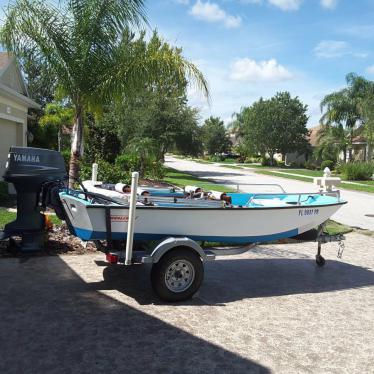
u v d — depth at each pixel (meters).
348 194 23.80
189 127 28.52
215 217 6.14
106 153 26.03
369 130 39.97
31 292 5.91
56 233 8.80
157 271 5.66
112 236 5.72
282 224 6.76
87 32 8.91
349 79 45.88
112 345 4.51
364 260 8.74
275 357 4.43
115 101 9.55
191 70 9.12
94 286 6.25
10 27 8.71
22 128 16.19
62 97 9.86
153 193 6.93
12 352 4.28
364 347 4.75
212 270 7.52
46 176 7.16
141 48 9.29
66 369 4.01
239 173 39.31
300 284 6.95
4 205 11.92
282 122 57.03
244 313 5.57
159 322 5.14
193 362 4.25
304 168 53.31
